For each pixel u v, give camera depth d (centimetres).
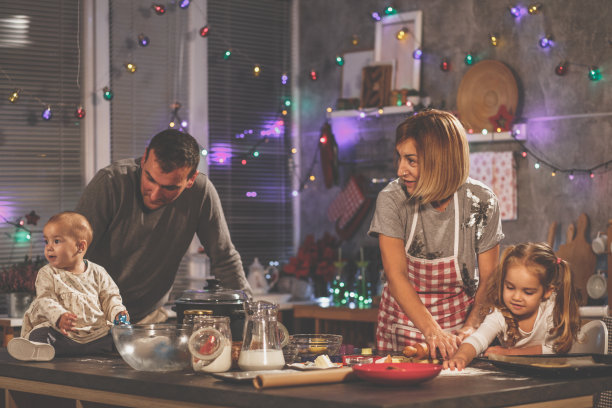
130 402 192
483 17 482
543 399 180
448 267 250
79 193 485
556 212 450
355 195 527
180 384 182
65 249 238
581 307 389
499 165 464
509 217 462
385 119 525
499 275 231
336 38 553
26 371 215
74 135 483
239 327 229
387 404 154
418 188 235
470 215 247
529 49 462
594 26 438
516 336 230
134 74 502
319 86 562
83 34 486
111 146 494
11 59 464
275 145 569
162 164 246
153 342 200
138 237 279
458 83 493
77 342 234
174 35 518
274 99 568
